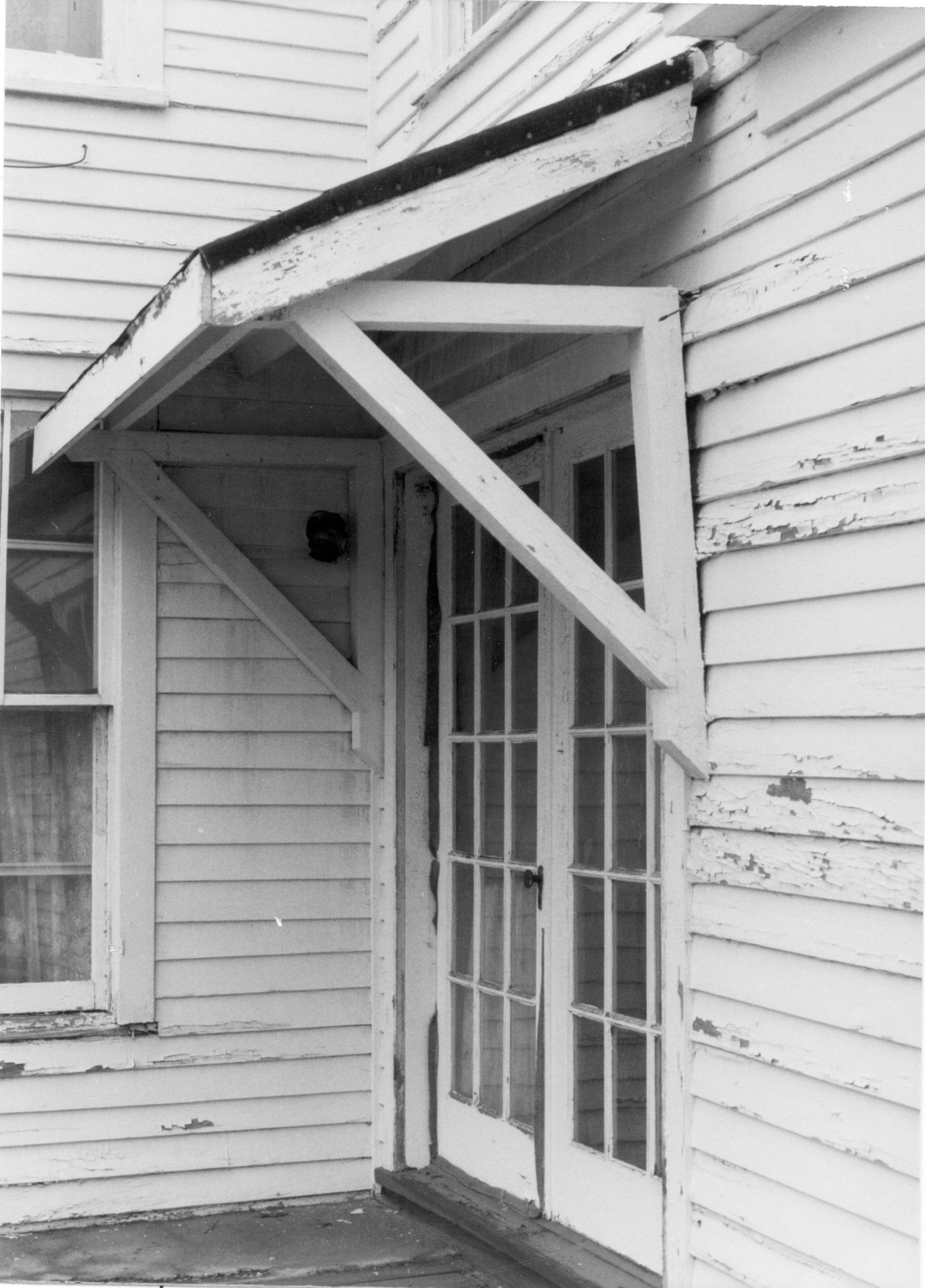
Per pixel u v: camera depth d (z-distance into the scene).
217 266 3.01
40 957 4.92
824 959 2.93
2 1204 4.75
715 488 3.28
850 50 2.85
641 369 3.35
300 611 5.20
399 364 5.28
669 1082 3.39
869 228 2.83
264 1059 5.04
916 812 2.71
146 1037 4.92
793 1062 3.01
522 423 4.35
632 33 3.80
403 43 5.23
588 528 4.14
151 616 5.01
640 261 3.57
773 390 3.10
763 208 3.12
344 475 5.29
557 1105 4.17
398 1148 5.02
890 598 2.79
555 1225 4.15
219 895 5.04
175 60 5.21
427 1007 5.07
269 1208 4.99
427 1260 4.41
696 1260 3.30
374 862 5.17
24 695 4.87
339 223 3.11
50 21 5.16
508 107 4.44
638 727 3.85
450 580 5.07
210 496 5.16
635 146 3.32
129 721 4.96
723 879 3.23
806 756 2.99
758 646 3.14
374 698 5.17
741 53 3.19
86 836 4.99
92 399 4.07
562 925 4.19
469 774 4.94
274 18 5.36
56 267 5.01
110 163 5.10
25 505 4.96
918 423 2.72
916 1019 2.70
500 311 3.27
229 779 5.08
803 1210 2.98
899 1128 2.74
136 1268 4.38
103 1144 4.87
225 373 5.17
